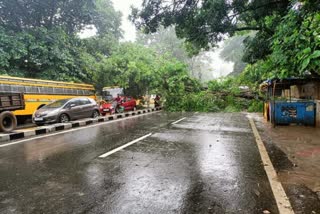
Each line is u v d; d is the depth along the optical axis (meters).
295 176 4.91
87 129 11.59
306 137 8.87
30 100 15.05
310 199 3.90
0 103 10.91
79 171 5.27
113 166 5.60
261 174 5.04
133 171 5.24
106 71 24.11
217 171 5.23
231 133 10.07
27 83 14.95
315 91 12.58
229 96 22.97
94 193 4.15
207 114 19.41
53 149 7.38
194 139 8.79
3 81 13.35
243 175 4.99
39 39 20.80
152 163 5.82
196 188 4.34
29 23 23.31
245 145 7.78
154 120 15.24
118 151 7.01
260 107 21.16
